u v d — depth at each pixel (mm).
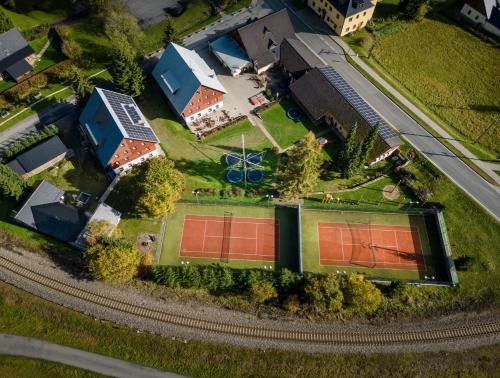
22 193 76000
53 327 66750
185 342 65438
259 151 86062
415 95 97125
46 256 72000
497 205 80188
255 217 78062
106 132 78500
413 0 107938
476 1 109312
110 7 101375
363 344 66000
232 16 109875
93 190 79938
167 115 90375
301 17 110938
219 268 71812
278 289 68125
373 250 74875
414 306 69250
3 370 63000
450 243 75500
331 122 89250
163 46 102250
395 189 81875
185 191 80062
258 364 64312
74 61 96625
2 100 89250
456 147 88125
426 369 64500
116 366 64188
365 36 107312
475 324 68188
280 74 98500
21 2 108375
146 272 70125
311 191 78438
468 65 103312
